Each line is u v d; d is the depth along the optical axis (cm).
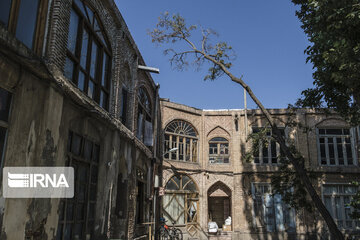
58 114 662
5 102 531
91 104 812
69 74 778
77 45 818
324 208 1054
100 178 926
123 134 1119
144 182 1544
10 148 530
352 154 2041
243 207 1998
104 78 1031
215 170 2111
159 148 1919
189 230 1983
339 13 750
